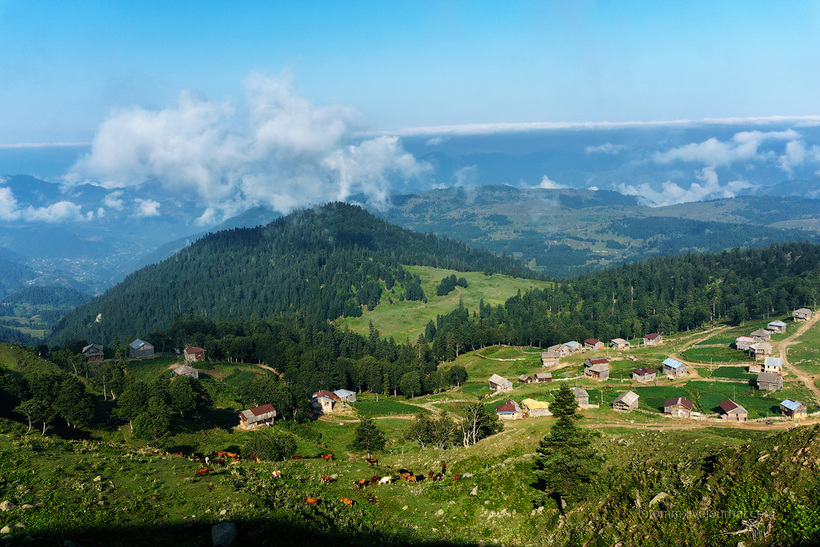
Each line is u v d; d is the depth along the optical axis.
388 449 96.88
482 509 50.66
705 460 44.62
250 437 102.19
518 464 57.56
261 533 39.59
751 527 32.22
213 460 62.50
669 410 108.75
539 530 45.88
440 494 54.69
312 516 45.22
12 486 42.56
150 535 37.38
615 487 46.75
